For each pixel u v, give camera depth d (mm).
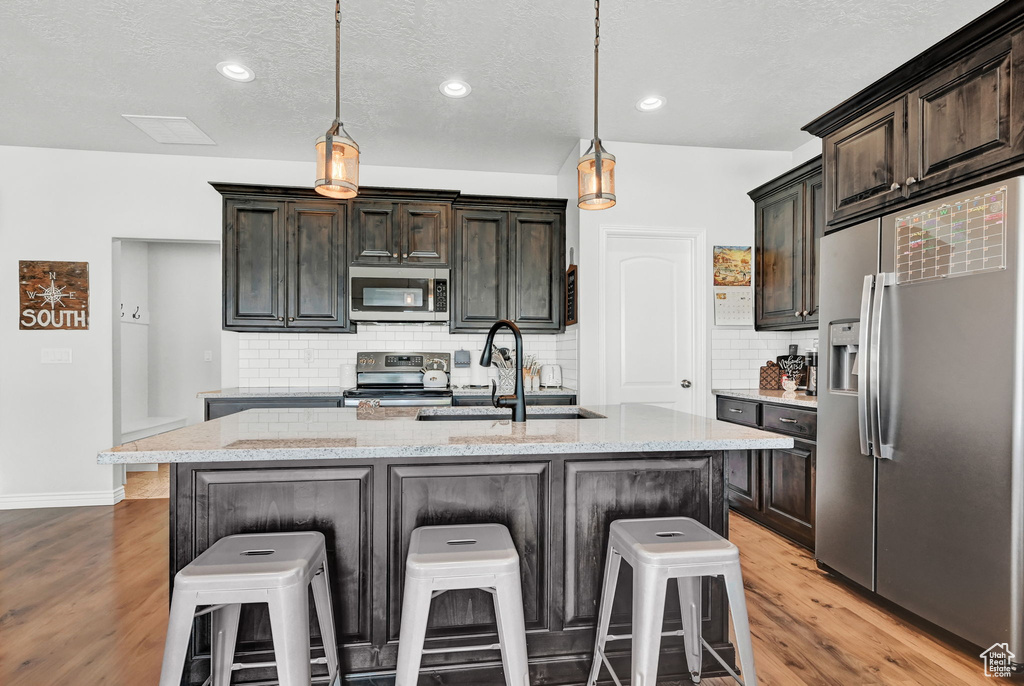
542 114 3189
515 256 3949
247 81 2779
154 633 2018
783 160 3824
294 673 1225
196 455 1383
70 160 3703
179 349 5309
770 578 2529
